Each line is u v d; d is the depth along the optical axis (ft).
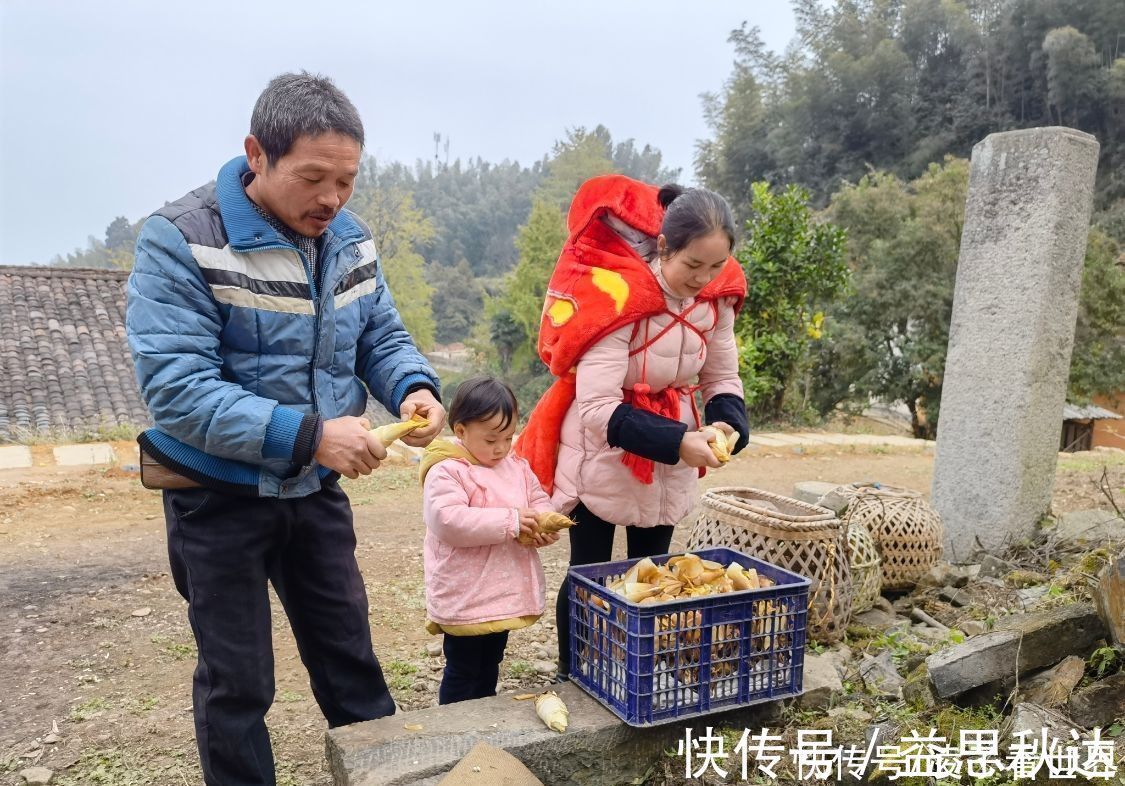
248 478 7.22
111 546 19.10
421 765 7.55
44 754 9.91
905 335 74.69
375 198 160.97
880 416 92.32
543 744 8.02
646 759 8.55
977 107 141.79
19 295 49.90
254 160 6.91
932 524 14.69
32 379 43.37
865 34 161.89
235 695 7.40
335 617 8.25
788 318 42.34
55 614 14.62
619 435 8.61
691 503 10.03
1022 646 9.12
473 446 8.82
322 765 9.68
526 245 133.28
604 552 9.95
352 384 8.09
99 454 28.78
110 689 11.74
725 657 8.63
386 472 27.50
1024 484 16.15
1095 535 15.42
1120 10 131.34
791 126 157.48
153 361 6.63
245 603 7.45
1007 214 16.07
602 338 8.80
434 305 222.07
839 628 11.67
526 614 8.88
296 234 7.41
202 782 9.32
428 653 12.78
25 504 22.47
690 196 8.39
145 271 6.79
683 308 9.12
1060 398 16.48
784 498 12.94
